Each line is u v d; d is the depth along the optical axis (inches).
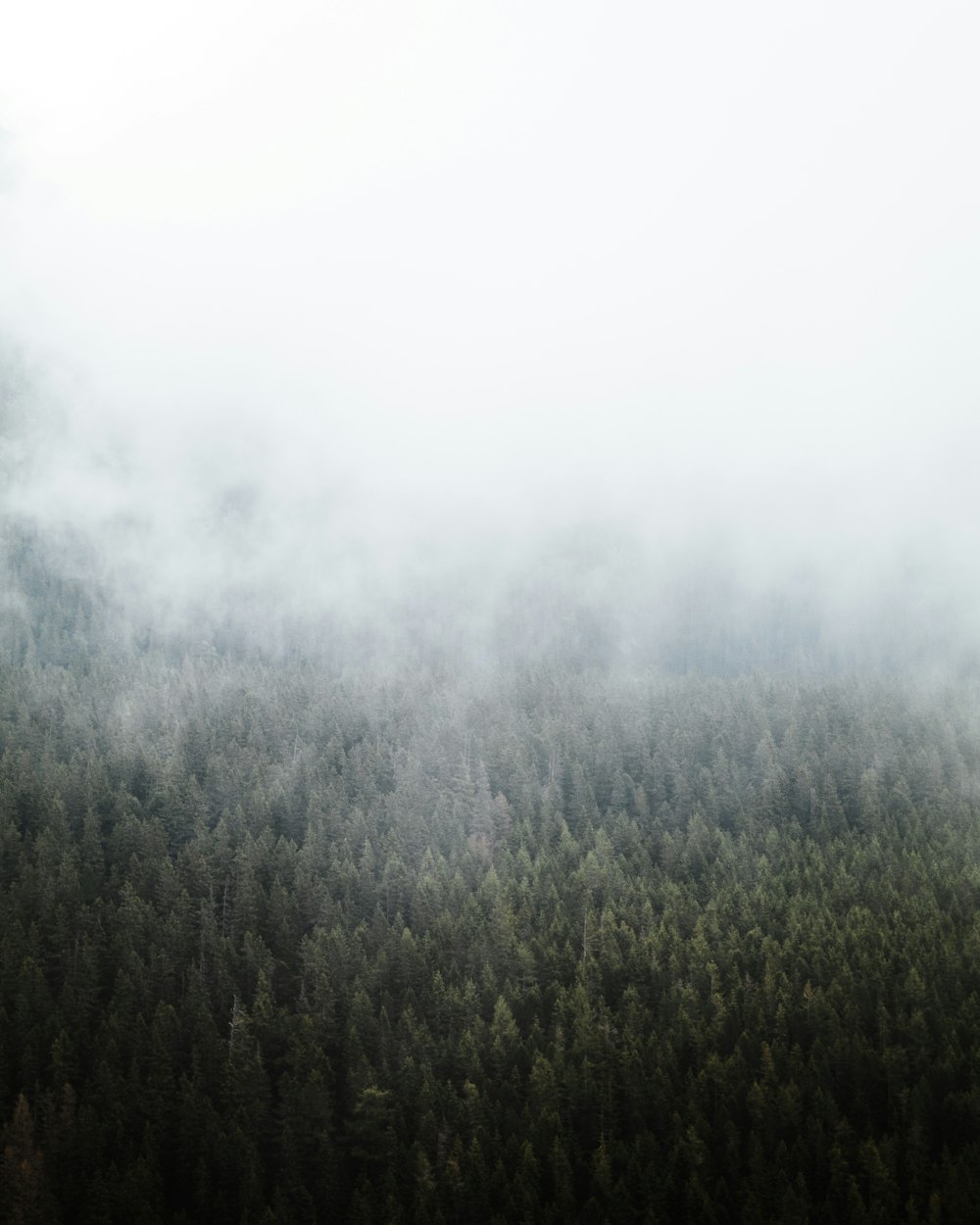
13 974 2463.1
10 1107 2161.7
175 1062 2358.5
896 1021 2436.0
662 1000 2628.0
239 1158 2080.5
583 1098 2285.9
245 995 2682.1
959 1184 1971.0
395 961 2785.4
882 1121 2260.1
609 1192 2036.2
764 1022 2508.6
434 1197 2025.1
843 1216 1978.3
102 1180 1964.8
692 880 3469.5
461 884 3228.3
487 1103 2260.1
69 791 3506.4
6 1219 1898.4
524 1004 2679.6
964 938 2859.3
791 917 3024.1
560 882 3361.2
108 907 2842.0
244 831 3560.5
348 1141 2236.7
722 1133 2181.3
